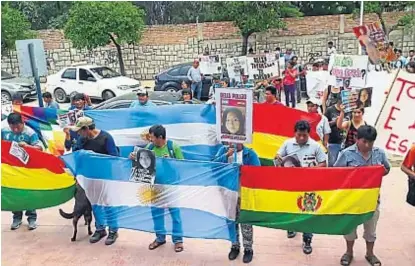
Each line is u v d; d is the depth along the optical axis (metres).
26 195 6.87
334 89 9.06
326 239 6.64
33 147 6.81
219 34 26.22
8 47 25.84
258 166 5.72
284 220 5.78
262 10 24.14
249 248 6.02
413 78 6.08
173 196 6.12
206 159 8.18
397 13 25.47
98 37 23.91
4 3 25.58
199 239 6.73
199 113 8.17
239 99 5.52
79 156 6.39
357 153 5.57
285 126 8.05
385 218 7.30
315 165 5.89
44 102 10.78
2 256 6.34
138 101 9.74
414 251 6.24
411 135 6.16
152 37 26.61
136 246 6.55
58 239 6.84
